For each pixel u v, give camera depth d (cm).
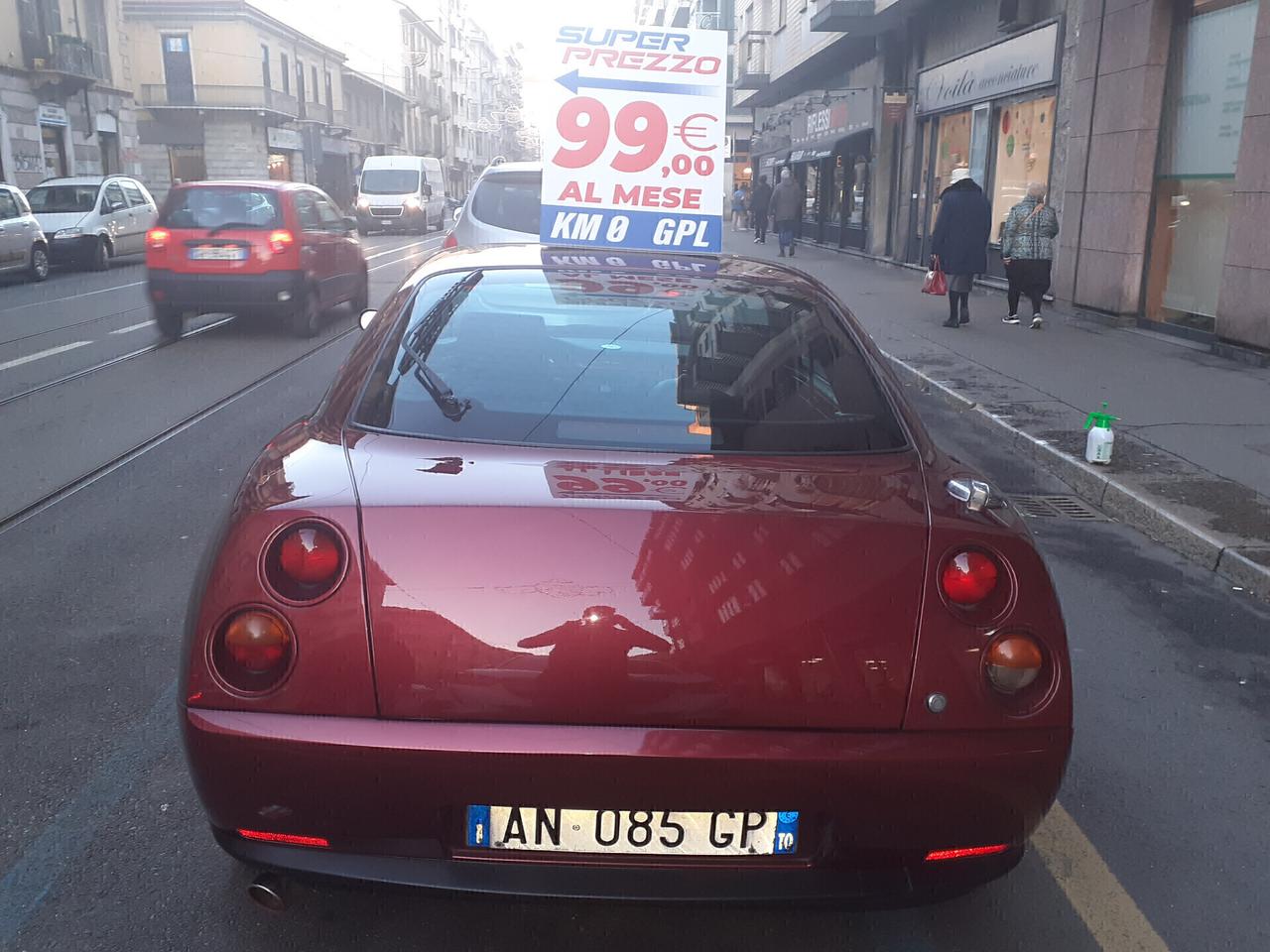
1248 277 989
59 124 3334
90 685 363
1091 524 591
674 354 281
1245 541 516
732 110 4600
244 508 223
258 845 210
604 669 198
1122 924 259
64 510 559
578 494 219
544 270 327
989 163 1691
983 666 206
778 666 200
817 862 206
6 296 1692
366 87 6719
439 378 270
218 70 4894
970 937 252
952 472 252
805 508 219
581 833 201
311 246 1225
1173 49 1152
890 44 2180
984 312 1388
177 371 985
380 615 201
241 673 204
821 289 331
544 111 518
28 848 273
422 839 203
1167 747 348
